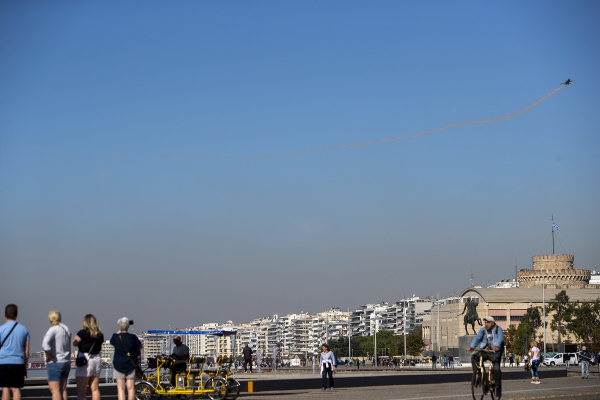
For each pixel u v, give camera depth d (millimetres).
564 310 187625
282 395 37062
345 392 38938
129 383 24703
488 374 27812
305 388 41812
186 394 33062
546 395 33156
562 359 132000
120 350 24531
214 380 33188
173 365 33188
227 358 33781
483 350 27969
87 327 23609
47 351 22172
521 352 185875
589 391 36531
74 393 36969
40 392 36281
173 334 35625
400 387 44062
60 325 22500
